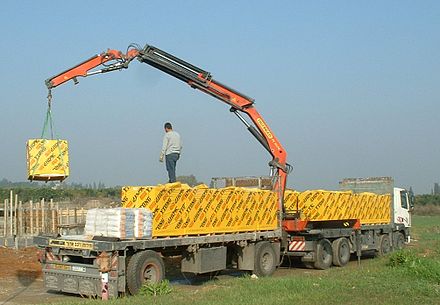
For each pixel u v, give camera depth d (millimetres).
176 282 15766
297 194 19516
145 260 13344
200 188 15000
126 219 13195
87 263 13523
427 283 13742
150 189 13859
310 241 18938
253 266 16672
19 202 23031
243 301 11523
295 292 12594
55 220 22938
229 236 15719
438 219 61500
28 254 20844
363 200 22219
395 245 24375
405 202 25500
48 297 13539
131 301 11773
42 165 13750
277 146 18281
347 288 13031
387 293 12391
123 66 15961
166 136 16344
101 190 43969
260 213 17062
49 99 14922
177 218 14344
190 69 17453
